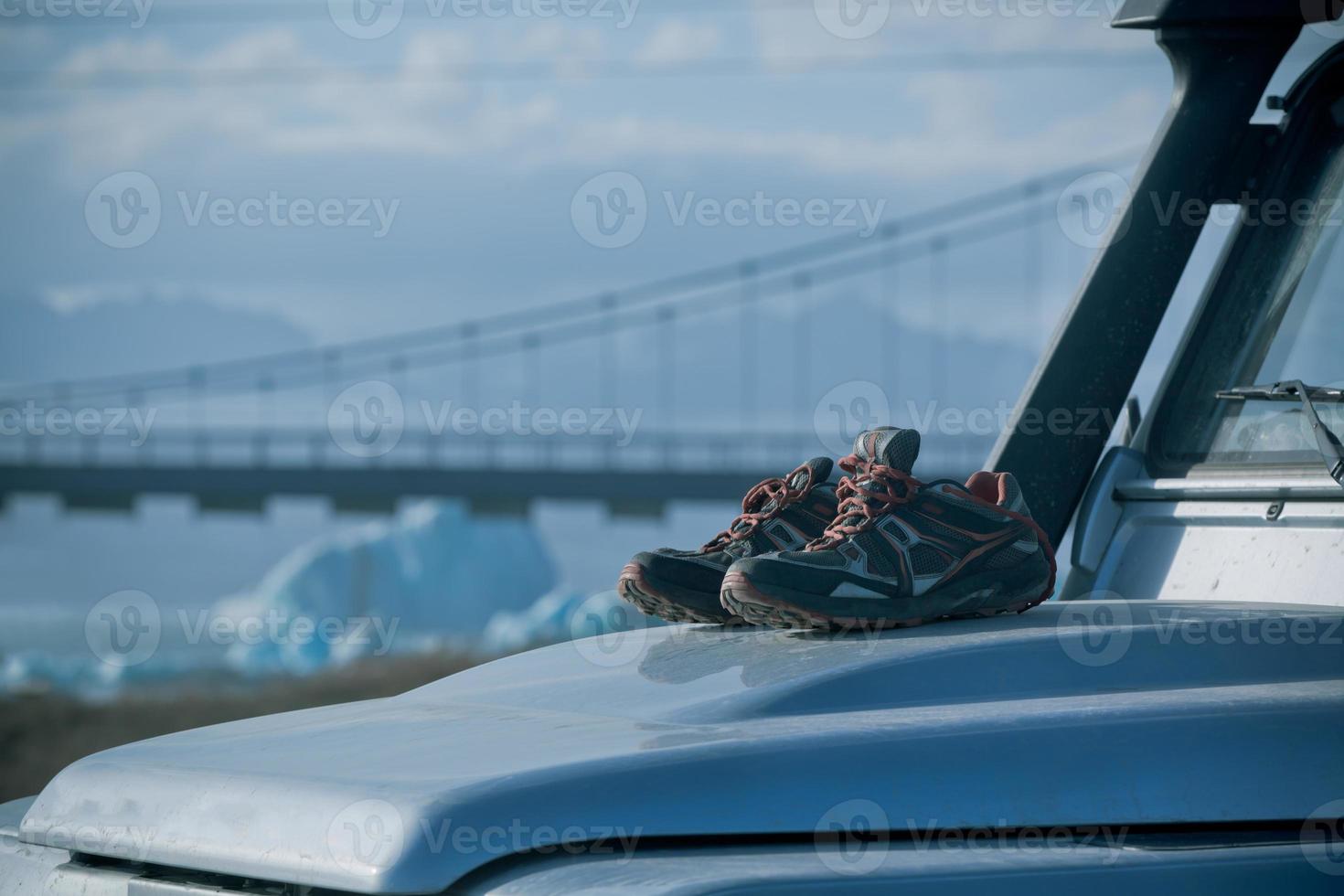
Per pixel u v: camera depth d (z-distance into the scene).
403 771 2.80
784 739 2.81
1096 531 4.77
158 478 108.56
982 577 3.62
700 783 2.71
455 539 164.62
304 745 3.14
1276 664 3.44
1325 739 3.08
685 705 3.08
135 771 3.11
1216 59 4.87
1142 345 4.93
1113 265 4.92
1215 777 2.98
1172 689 3.29
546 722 3.12
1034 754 2.92
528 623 76.06
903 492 3.64
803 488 4.02
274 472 106.81
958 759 2.87
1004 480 3.81
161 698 41.12
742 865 2.57
